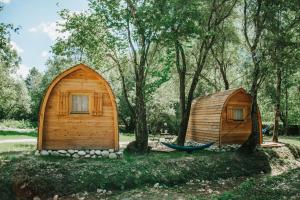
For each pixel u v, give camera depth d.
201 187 15.33
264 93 31.41
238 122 24.03
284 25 20.12
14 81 52.41
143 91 20.61
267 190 11.72
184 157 18.47
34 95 56.22
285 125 45.62
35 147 21.25
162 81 21.25
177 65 24.28
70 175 14.33
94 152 17.69
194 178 16.42
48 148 17.55
